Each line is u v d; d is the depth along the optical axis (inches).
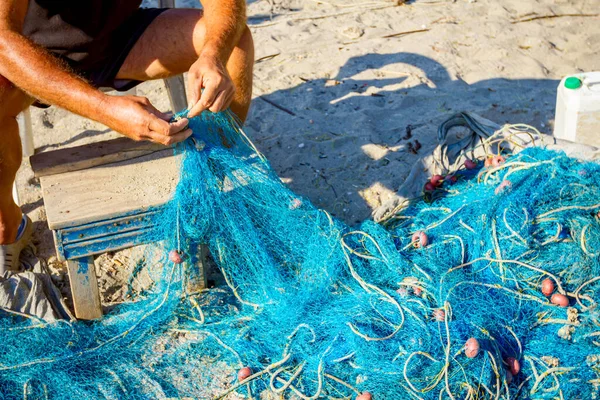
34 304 114.7
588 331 107.6
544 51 193.6
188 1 219.3
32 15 114.9
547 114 166.2
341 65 187.0
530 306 110.9
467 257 116.9
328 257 113.5
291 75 182.7
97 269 127.6
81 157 113.7
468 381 98.3
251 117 165.8
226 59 109.3
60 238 104.7
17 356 106.3
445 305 104.4
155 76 127.4
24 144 149.7
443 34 201.0
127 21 124.1
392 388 99.2
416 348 101.6
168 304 114.5
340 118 164.6
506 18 211.0
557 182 122.0
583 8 217.2
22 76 99.6
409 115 165.6
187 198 105.8
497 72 183.3
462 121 146.3
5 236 119.7
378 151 153.1
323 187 144.7
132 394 103.3
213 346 110.7
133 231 108.0
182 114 103.2
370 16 213.2
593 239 115.5
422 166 141.5
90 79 124.5
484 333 102.9
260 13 216.7
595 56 192.1
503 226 116.6
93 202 106.7
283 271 114.8
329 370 103.2
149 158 116.2
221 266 114.2
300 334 107.8
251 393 102.3
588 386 101.6
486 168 131.5
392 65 186.1
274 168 149.7
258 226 112.3
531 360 104.0
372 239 115.1
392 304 108.2
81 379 104.7
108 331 113.1
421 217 126.5
